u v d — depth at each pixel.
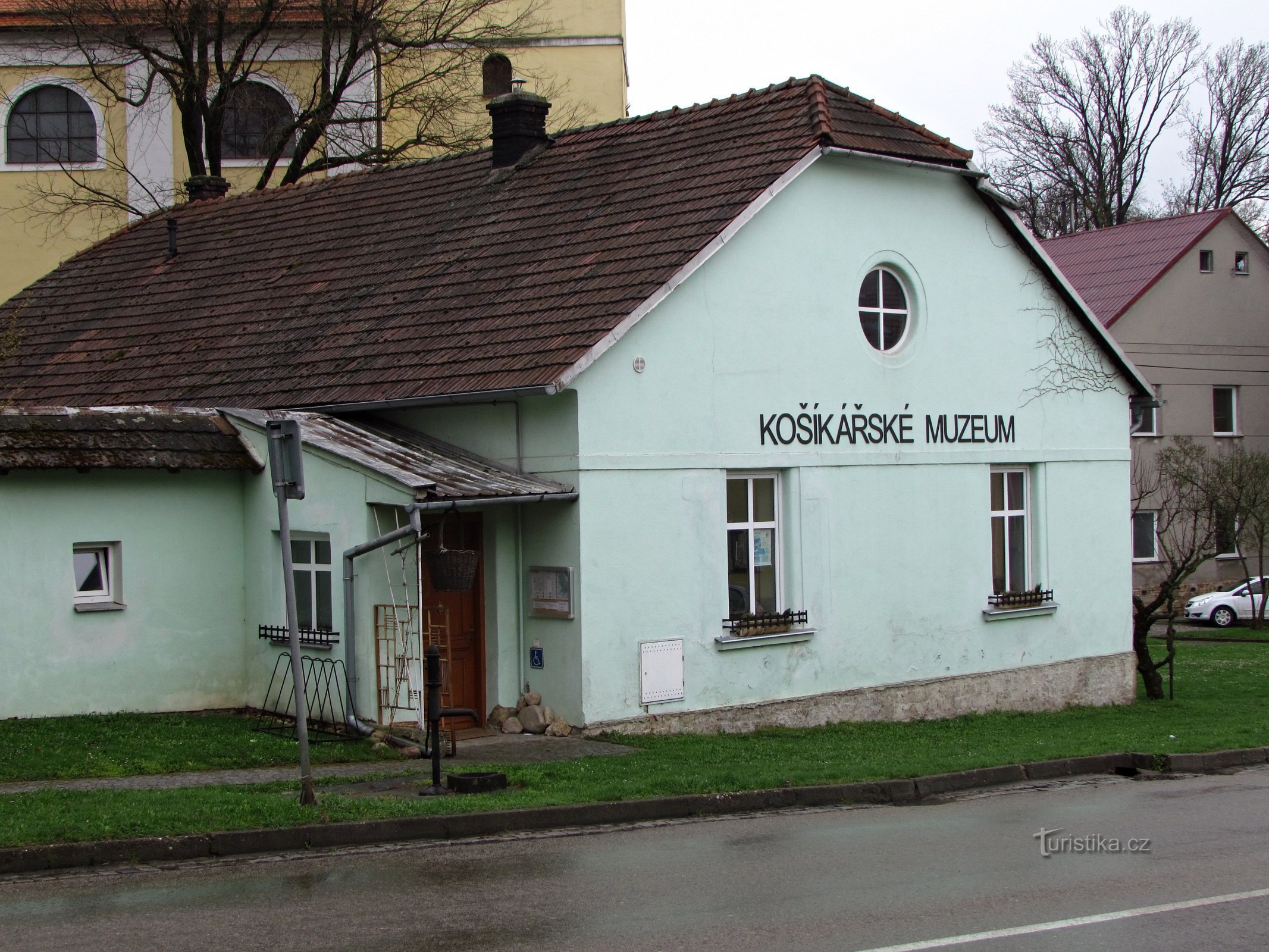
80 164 34.59
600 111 38.31
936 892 8.88
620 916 8.27
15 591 15.18
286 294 20.08
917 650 18.50
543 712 15.30
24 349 22.02
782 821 11.52
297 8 33.47
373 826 10.48
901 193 18.48
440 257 18.88
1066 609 20.73
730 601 16.61
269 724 15.55
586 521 15.01
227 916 8.25
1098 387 21.36
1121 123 54.31
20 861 9.40
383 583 14.80
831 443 17.50
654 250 16.14
